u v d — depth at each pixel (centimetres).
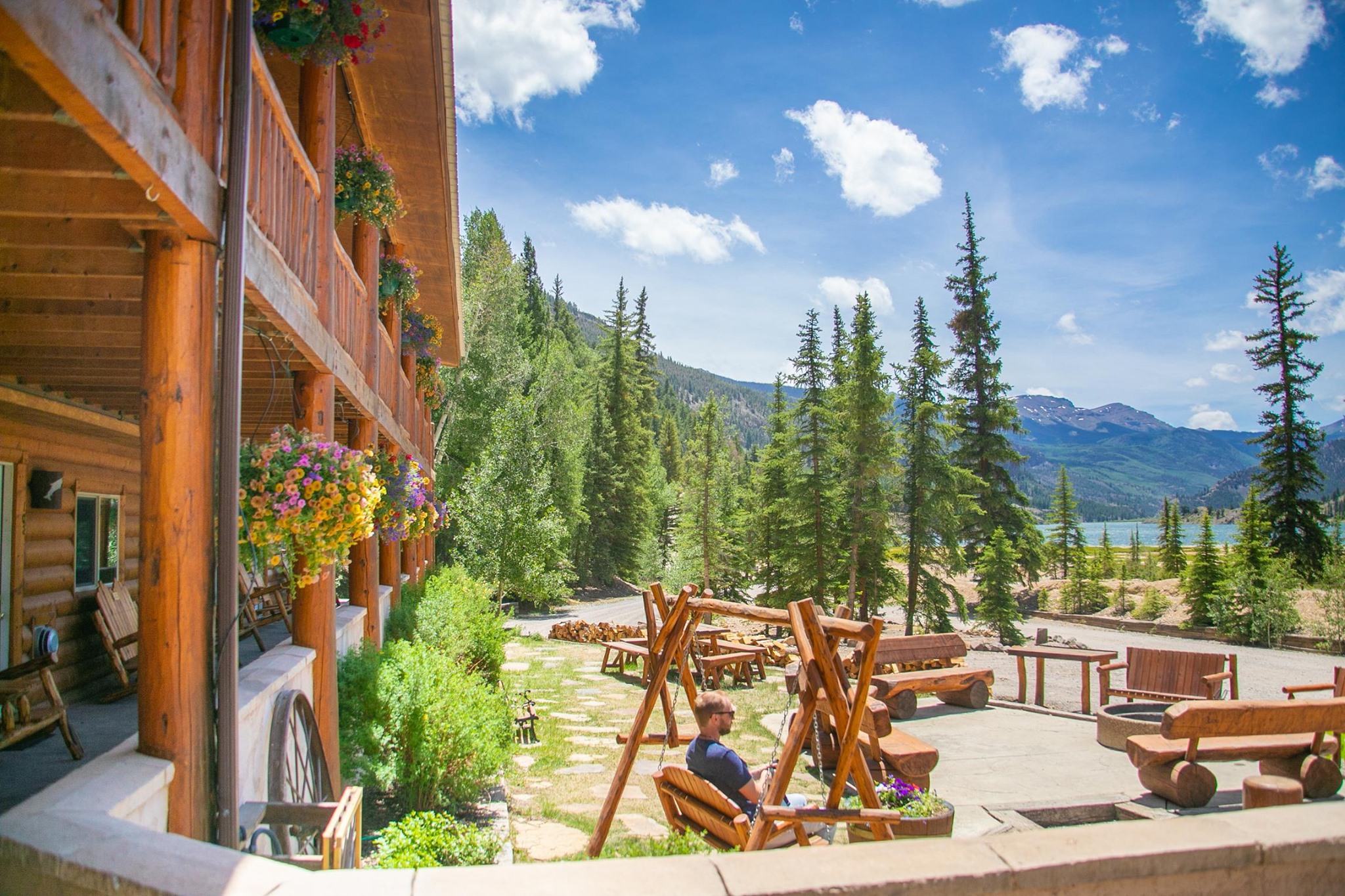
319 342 624
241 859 237
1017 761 955
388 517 951
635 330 5491
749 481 4006
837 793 492
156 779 343
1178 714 714
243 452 505
